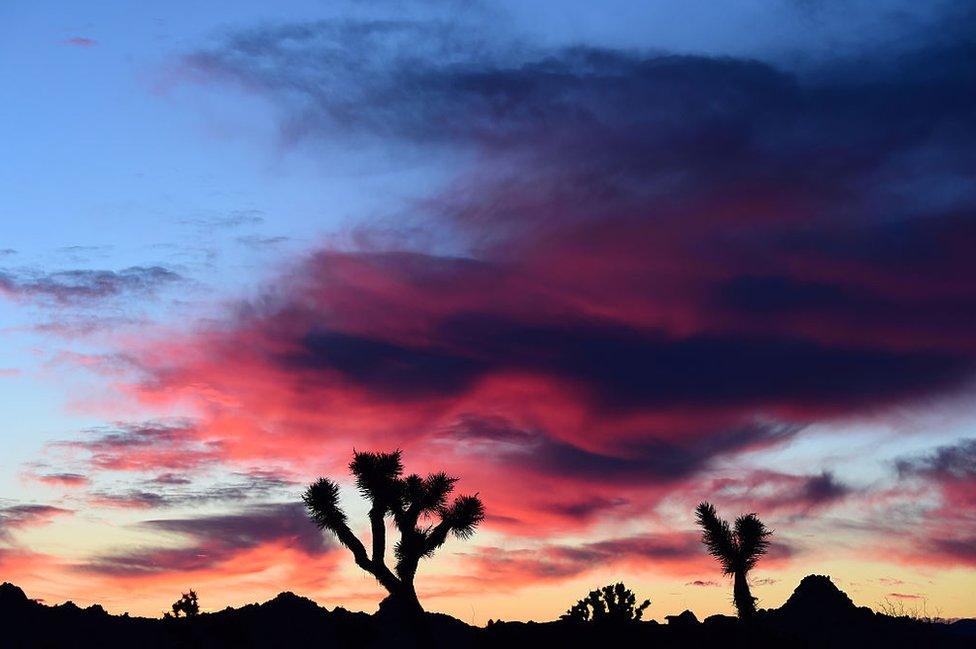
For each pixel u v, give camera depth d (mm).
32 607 34281
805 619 27219
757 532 22141
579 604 26000
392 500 21094
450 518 21016
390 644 27797
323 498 21281
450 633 27547
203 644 30250
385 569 20891
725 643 23797
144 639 31984
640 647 24281
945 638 26312
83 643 31578
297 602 32906
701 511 22562
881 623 27219
